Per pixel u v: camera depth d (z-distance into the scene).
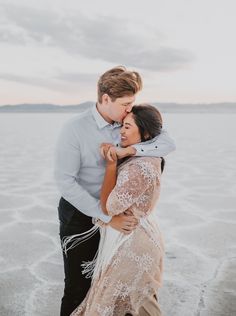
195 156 13.00
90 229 2.59
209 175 9.32
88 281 2.66
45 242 4.58
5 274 3.71
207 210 6.08
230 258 4.13
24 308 3.12
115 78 2.26
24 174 9.40
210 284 3.53
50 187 7.84
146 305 2.33
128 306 2.31
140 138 2.28
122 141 2.32
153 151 2.25
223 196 7.07
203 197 6.98
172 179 8.80
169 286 3.49
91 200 2.42
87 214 2.44
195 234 4.90
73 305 2.66
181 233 4.95
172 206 6.32
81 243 2.60
